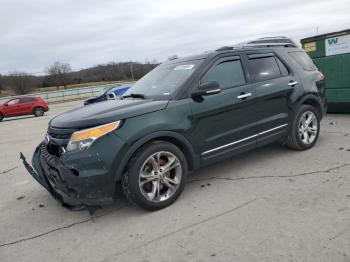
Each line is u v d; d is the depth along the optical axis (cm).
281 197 407
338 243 303
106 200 381
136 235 359
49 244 365
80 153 369
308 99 563
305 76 569
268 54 536
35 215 443
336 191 406
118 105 427
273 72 530
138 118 394
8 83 6756
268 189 435
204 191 450
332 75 845
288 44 591
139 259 316
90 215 416
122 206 432
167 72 500
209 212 390
